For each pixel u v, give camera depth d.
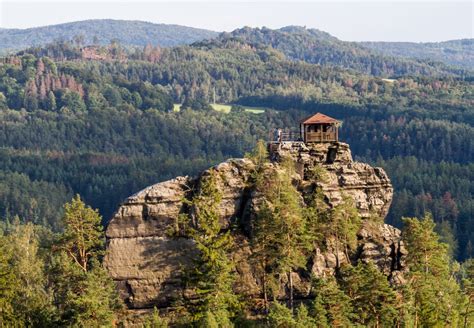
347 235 125.75
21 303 119.12
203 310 112.94
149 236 123.44
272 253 118.56
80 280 113.56
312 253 124.75
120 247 122.94
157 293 122.06
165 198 124.25
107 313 111.88
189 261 122.44
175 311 119.75
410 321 115.44
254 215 123.62
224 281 114.12
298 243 119.75
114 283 121.31
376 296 113.12
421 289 120.25
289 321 105.88
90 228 123.94
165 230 123.31
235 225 124.62
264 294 119.81
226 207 125.56
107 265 122.56
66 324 111.12
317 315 107.56
